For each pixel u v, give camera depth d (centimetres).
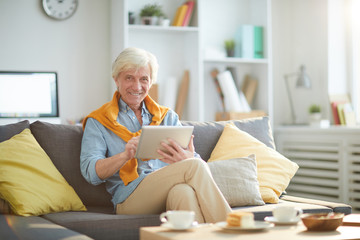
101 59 435
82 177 232
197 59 429
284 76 478
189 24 440
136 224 196
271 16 493
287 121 494
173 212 155
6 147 215
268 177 247
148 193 206
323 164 414
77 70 427
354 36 459
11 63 407
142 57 233
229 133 262
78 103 428
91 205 235
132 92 235
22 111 384
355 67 461
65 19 422
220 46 470
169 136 207
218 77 448
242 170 234
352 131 387
